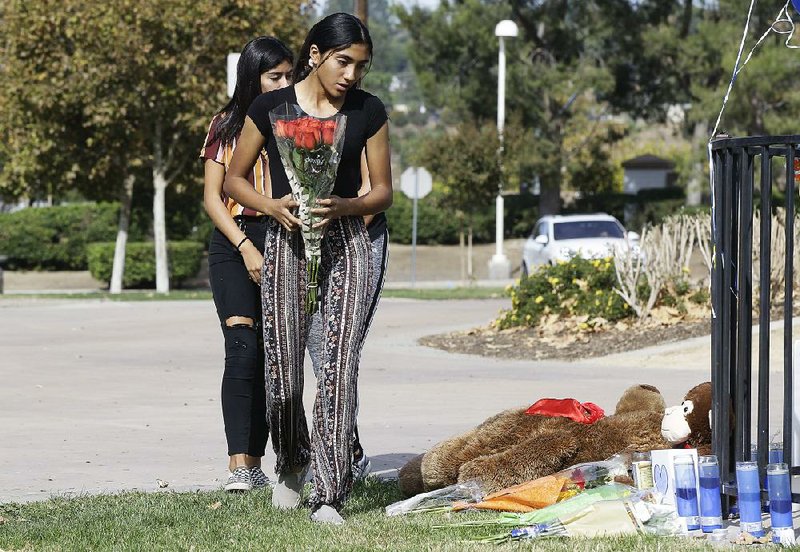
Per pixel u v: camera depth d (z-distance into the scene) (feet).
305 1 115.34
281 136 20.33
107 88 108.99
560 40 185.57
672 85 184.85
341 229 21.06
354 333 20.95
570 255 64.34
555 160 184.85
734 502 21.20
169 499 23.63
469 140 130.41
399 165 298.35
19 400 41.32
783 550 18.29
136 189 135.23
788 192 19.95
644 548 18.48
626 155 263.70
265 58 24.31
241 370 24.22
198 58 110.93
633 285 58.44
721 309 20.62
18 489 25.63
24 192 121.49
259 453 24.70
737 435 20.75
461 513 21.98
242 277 24.30
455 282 143.64
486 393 42.04
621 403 24.93
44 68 110.01
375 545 19.06
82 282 152.46
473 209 134.00
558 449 22.86
